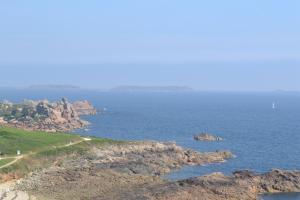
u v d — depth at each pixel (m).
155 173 137.25
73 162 142.62
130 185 117.19
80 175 124.94
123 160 149.75
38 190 109.25
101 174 127.19
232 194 107.00
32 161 135.12
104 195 106.19
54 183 116.50
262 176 120.38
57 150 149.88
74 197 104.06
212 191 107.75
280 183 117.00
